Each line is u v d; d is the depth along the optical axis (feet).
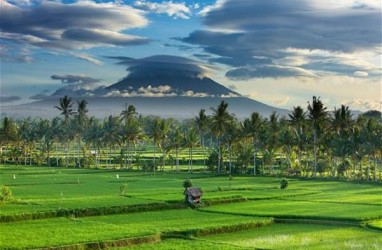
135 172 633.20
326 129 625.41
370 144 568.00
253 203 333.83
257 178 562.66
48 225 234.99
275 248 203.62
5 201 290.15
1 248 184.75
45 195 339.36
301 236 230.89
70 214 264.52
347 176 624.59
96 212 272.51
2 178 495.00
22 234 210.79
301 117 632.38
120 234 214.28
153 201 307.37
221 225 243.40
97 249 198.29
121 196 337.31
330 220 268.21
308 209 302.25
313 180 554.05
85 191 374.43
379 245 210.18
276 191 405.39
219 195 351.46
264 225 259.39
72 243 196.24
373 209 303.68
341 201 347.36
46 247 190.08
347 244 211.82
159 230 228.02
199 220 259.39
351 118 622.54
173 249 197.36
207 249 197.77
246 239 224.12
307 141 638.94
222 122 651.25
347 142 590.14
